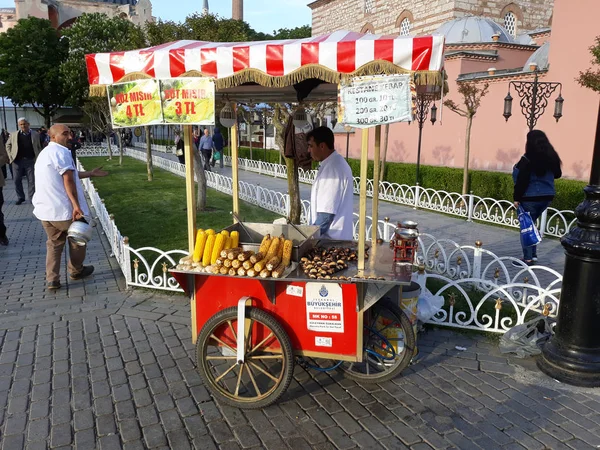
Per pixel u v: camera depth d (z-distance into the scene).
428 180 14.23
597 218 3.50
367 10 24.44
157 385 3.66
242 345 3.22
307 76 3.00
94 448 2.95
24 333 4.55
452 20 18.73
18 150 11.39
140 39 11.68
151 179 16.61
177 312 5.05
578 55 11.74
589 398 3.46
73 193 5.45
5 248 7.75
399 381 3.71
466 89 11.89
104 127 25.52
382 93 2.87
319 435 3.06
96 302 5.34
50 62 31.88
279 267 3.29
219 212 10.75
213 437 3.05
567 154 12.27
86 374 3.82
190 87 3.22
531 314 4.86
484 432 3.08
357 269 3.37
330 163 4.24
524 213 6.32
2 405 3.38
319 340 3.34
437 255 6.27
